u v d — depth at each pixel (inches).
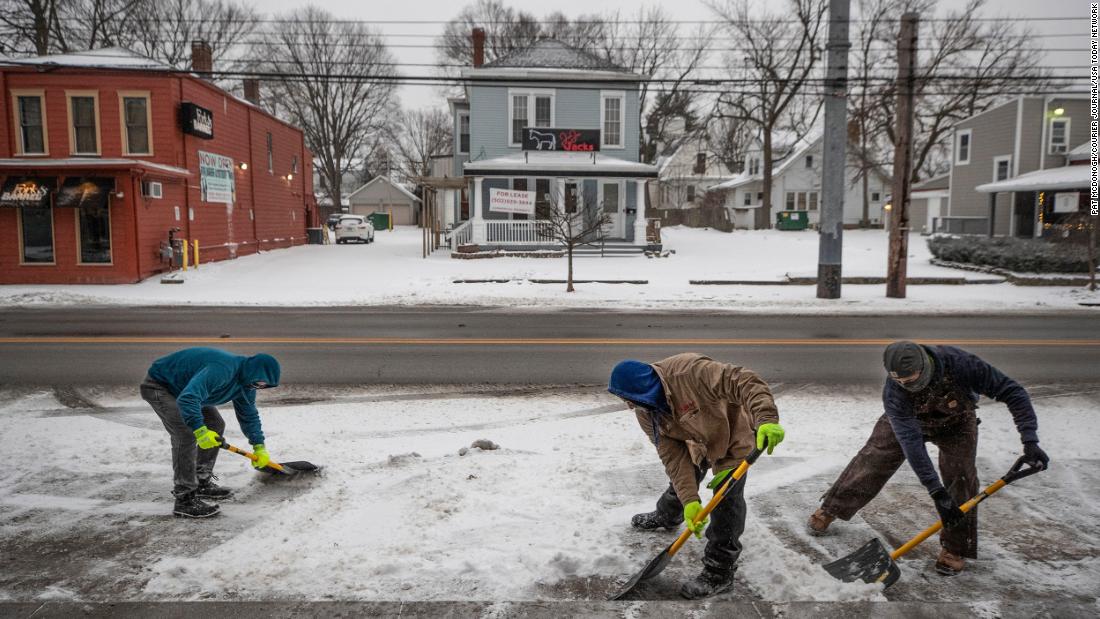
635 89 1249.4
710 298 736.3
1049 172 1272.1
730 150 2605.8
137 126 924.6
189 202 979.9
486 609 138.8
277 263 1053.2
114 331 522.3
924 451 151.9
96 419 289.7
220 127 1090.1
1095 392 338.6
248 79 1393.9
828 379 372.8
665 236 1545.3
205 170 1032.8
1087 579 156.1
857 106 1774.1
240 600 144.2
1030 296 755.4
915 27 695.1
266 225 1310.3
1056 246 899.4
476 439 263.0
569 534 176.7
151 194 868.6
